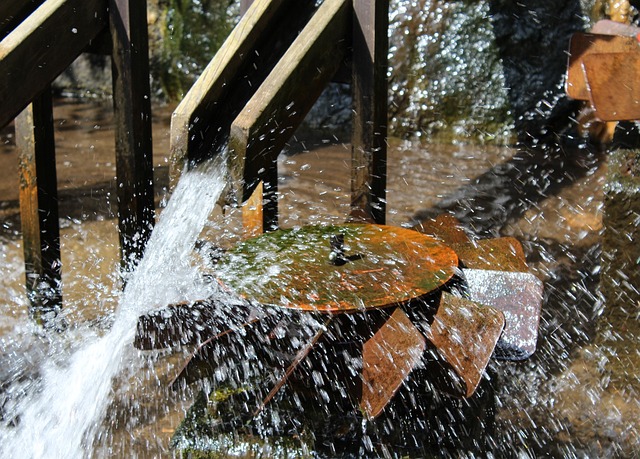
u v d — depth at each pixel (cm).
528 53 520
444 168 477
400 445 220
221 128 255
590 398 277
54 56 270
